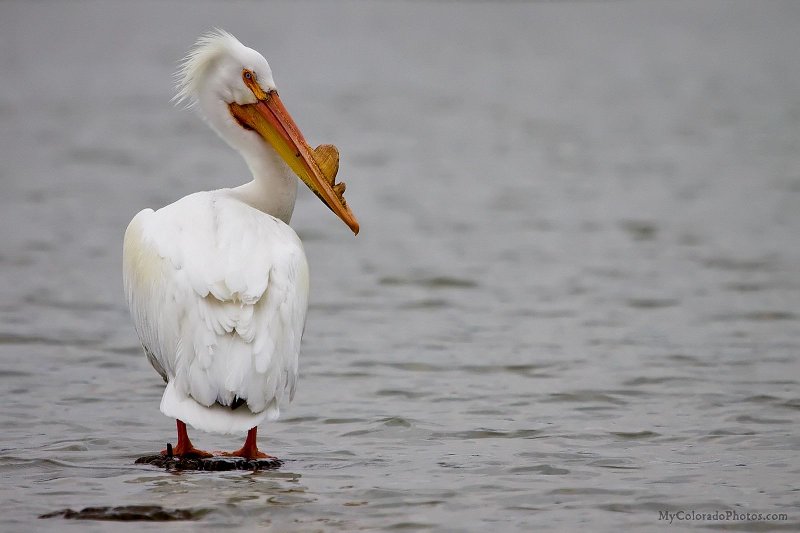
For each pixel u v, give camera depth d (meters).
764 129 37.81
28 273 18.58
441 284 18.45
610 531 8.12
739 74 55.03
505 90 50.75
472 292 17.88
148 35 79.12
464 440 10.70
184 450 9.94
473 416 11.55
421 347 14.56
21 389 12.48
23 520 8.19
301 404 12.06
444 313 16.52
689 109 43.38
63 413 11.59
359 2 118.81
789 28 80.94
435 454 10.21
